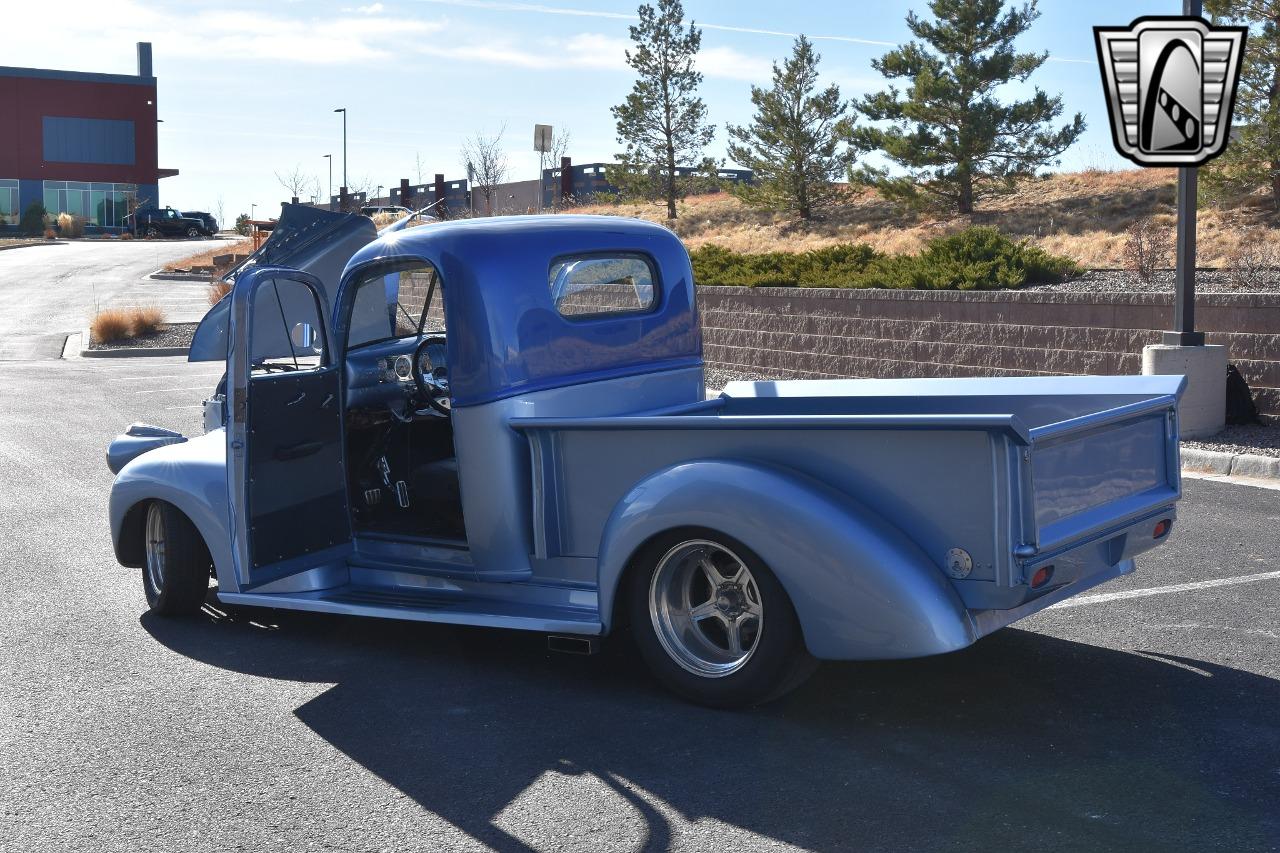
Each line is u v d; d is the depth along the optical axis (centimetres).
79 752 425
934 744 412
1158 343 1175
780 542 409
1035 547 385
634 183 3906
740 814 362
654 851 341
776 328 1644
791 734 423
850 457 411
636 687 478
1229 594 598
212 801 383
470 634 562
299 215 573
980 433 384
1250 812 356
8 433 1248
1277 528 744
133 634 570
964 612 397
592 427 459
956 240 1723
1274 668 486
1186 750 403
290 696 480
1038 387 521
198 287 3650
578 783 388
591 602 482
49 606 620
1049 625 550
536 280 511
